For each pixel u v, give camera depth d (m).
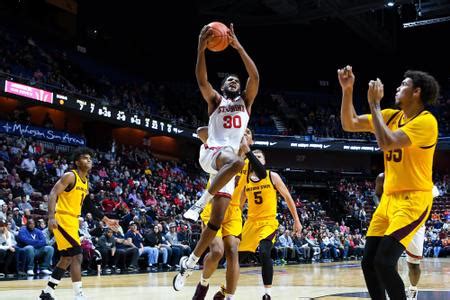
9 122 18.25
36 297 6.58
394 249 3.48
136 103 25.44
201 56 4.32
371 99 3.52
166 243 14.43
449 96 32.78
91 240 12.57
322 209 28.02
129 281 9.52
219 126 4.40
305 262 18.41
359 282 9.14
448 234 24.00
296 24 32.38
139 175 20.67
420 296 6.41
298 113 32.19
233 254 4.80
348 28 32.47
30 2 23.95
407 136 3.51
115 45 27.69
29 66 21.42
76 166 6.11
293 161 31.44
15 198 13.17
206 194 4.00
